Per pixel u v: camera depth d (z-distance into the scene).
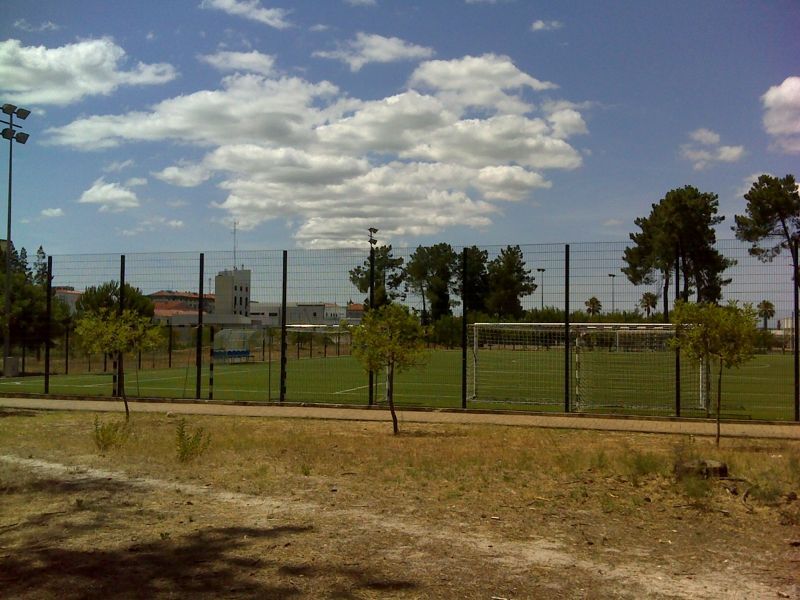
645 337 28.64
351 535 7.59
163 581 6.15
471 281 25.23
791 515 8.26
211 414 19.67
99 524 8.03
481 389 29.17
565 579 6.25
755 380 34.38
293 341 47.56
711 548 7.18
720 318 14.20
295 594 5.84
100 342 18.03
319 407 21.16
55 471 11.26
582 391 24.39
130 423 17.48
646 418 18.61
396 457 12.54
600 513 8.55
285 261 20.53
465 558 6.82
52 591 5.91
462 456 12.55
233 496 9.48
